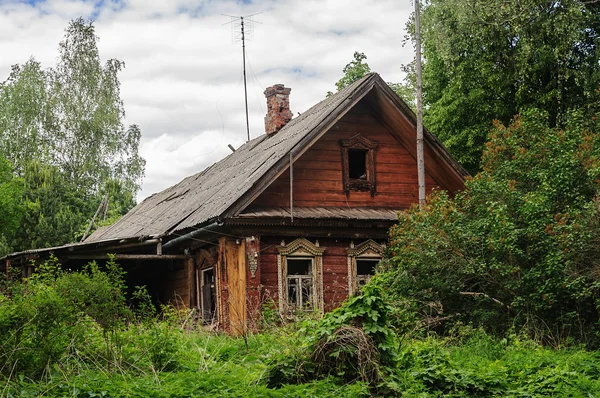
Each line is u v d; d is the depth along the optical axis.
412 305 15.30
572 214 14.52
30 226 35.97
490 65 26.95
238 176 20.83
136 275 23.86
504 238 14.81
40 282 11.78
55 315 10.40
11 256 19.98
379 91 20.25
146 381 10.22
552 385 10.62
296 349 10.65
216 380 10.45
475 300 16.03
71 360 10.82
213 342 14.34
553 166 15.47
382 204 20.84
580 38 25.25
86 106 45.38
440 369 11.03
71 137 45.09
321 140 20.34
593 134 16.28
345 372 10.28
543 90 26.84
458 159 29.03
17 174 43.47
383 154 21.08
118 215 40.50
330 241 19.70
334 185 20.31
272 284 18.80
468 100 28.12
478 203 16.28
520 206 15.62
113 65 46.72
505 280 15.22
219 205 18.77
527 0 24.97
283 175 19.58
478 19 25.77
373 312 10.30
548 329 14.67
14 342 10.20
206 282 20.61
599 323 14.12
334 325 10.34
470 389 10.67
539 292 14.38
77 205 41.38
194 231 19.30
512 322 15.21
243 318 17.44
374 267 18.69
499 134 17.66
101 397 9.37
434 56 31.02
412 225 16.59
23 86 44.97
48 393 9.45
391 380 10.05
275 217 18.56
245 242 18.48
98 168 45.19
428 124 31.38
